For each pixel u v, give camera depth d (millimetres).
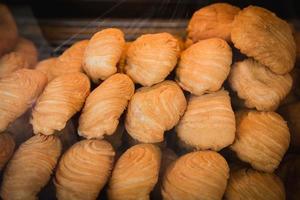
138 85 371
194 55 358
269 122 355
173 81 367
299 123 385
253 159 347
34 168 335
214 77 348
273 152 347
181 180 327
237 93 368
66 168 334
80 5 455
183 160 341
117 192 329
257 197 340
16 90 354
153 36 372
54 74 395
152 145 348
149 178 328
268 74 363
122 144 360
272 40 358
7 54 423
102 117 337
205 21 401
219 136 342
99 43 365
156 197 338
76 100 350
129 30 436
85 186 325
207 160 335
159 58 354
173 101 346
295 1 430
